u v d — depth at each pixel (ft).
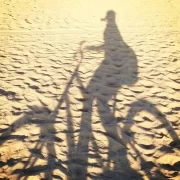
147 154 8.61
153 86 12.41
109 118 10.26
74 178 7.70
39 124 9.89
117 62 14.67
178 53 15.75
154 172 7.97
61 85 12.43
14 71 13.70
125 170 8.01
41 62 14.75
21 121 10.02
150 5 26.23
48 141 9.07
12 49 16.38
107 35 18.54
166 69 13.93
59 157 8.42
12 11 24.40
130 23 21.02
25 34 18.90
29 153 8.55
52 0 28.73
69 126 9.80
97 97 11.52
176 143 9.08
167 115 10.44
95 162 8.27
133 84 12.54
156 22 21.17
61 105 10.98
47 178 7.68
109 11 24.29
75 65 14.34
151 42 17.34
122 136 9.36
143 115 10.43
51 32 19.27
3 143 8.93
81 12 24.07
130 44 17.03
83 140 9.14
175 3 26.61
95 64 14.43
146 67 14.14
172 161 8.35
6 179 7.62
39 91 11.96
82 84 12.51
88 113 10.52
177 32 19.03
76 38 18.04
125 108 10.84
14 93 11.73
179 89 12.16
